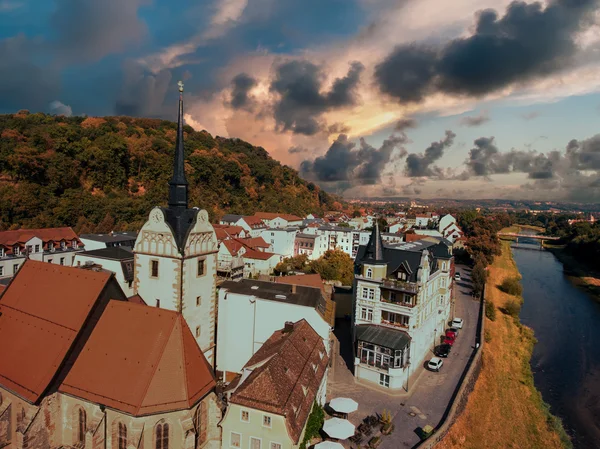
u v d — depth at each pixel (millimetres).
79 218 122500
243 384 35781
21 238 83312
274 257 116625
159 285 42844
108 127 188750
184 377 30297
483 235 157000
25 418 30859
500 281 130750
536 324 100812
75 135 148875
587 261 182125
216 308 51000
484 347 72688
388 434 42438
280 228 150250
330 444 36500
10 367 32969
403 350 52250
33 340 33812
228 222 158875
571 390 69062
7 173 124625
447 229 169750
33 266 39062
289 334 44250
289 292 54688
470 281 120062
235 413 33781
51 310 35031
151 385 28953
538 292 132125
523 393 65000
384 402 49156
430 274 63156
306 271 111375
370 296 57250
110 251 67312
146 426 28344
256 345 50906
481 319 82812
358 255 67500
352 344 66125
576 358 81438
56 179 131250
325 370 44531
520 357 77812
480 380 60906
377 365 53438
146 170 160625
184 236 41875
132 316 32531
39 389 30125
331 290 90312
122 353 31109
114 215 130125
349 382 53969
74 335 32375
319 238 149500
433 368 58875
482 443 47281
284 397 34094
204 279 45500
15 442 30984
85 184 143625
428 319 63969
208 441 33781
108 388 29719
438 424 44719
